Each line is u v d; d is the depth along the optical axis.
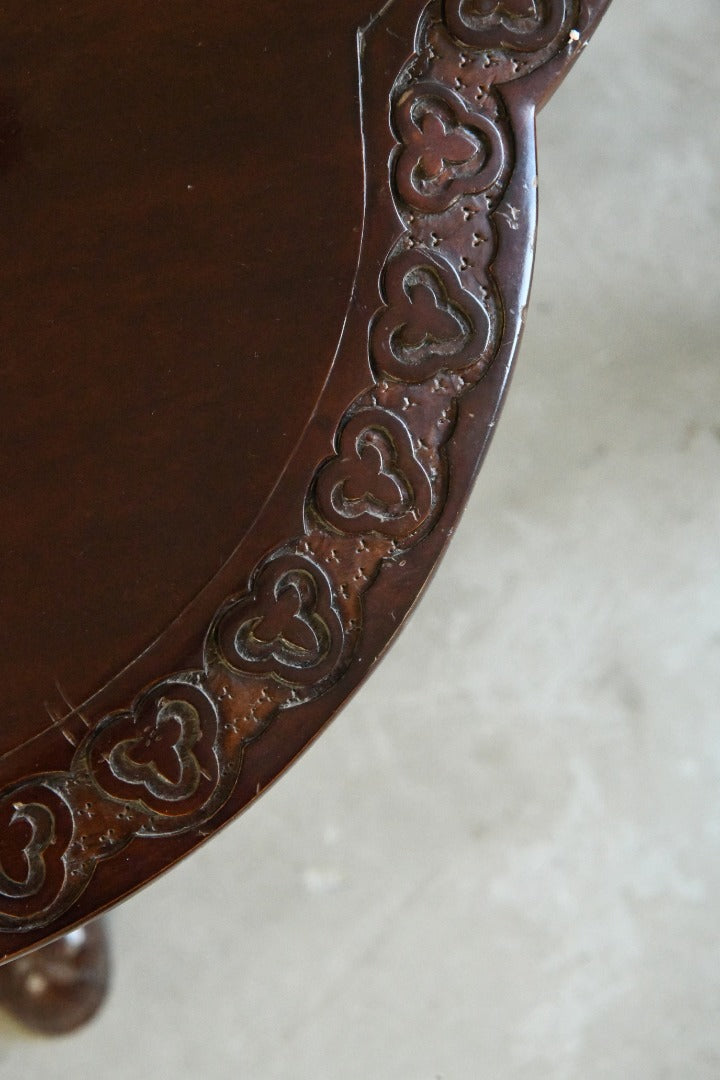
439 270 0.78
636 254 1.37
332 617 0.77
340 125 0.79
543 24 0.78
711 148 1.41
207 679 0.77
